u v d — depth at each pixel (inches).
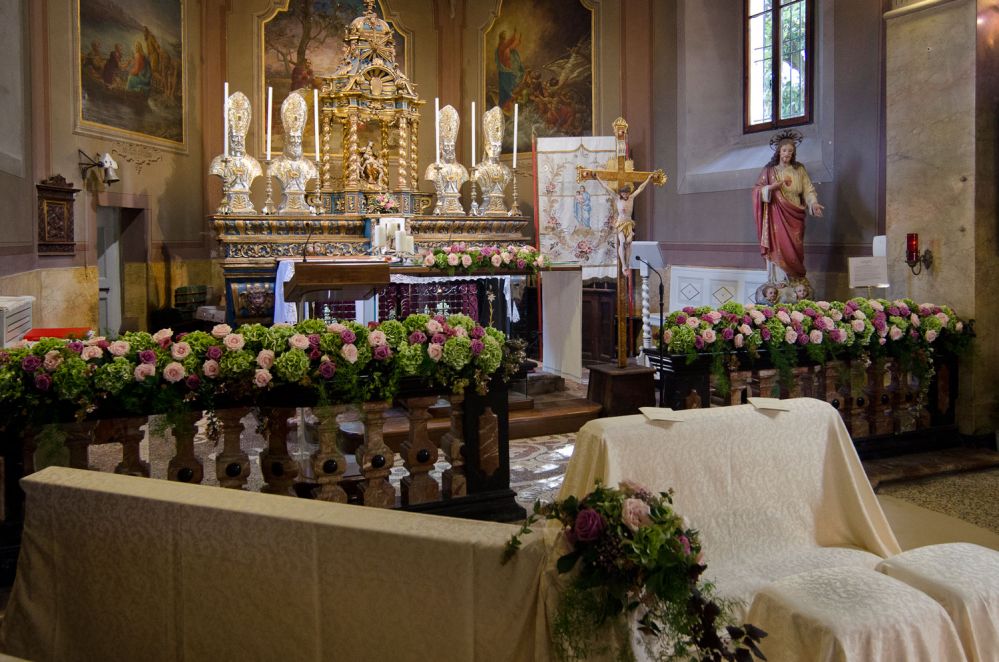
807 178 312.8
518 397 268.5
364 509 97.1
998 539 179.9
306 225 358.3
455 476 177.0
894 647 94.9
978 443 250.8
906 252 262.7
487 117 393.1
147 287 420.8
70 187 344.5
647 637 89.1
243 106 361.1
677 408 219.6
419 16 500.7
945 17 249.0
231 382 154.9
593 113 438.9
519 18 472.7
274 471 161.9
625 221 268.5
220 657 99.5
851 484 144.3
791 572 130.5
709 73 399.2
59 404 147.9
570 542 85.5
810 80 353.7
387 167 382.6
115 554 102.1
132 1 402.0
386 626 92.2
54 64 346.0
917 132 259.4
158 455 225.3
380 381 165.0
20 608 106.0
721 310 223.6
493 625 88.9
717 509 135.5
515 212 393.1
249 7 473.7
